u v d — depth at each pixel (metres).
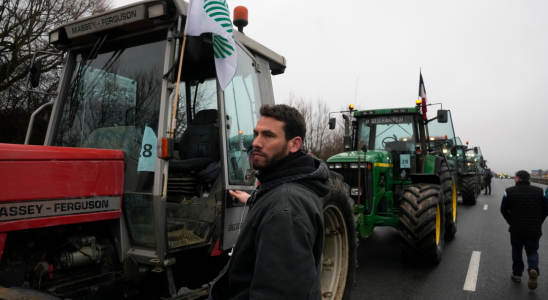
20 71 10.27
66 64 3.13
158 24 2.70
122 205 2.63
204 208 3.21
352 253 3.44
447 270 5.16
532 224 4.48
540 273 5.04
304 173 1.46
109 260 2.58
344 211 3.37
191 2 2.50
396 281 4.74
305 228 1.28
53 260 2.33
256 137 1.51
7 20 10.45
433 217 4.99
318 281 1.40
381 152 6.01
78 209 2.32
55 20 11.32
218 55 2.66
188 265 3.09
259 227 1.32
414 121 6.55
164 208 2.49
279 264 1.21
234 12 3.39
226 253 3.17
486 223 8.92
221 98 2.96
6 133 9.92
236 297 1.36
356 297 4.22
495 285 4.57
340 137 20.64
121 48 2.95
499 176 86.75
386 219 5.67
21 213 2.05
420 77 6.70
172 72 2.60
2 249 1.97
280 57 3.94
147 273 2.78
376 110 6.69
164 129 2.52
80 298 2.35
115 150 2.61
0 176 1.98
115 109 2.85
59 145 3.03
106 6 12.78
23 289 1.96
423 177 5.66
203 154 3.54
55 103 3.08
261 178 1.58
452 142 10.08
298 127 1.50
